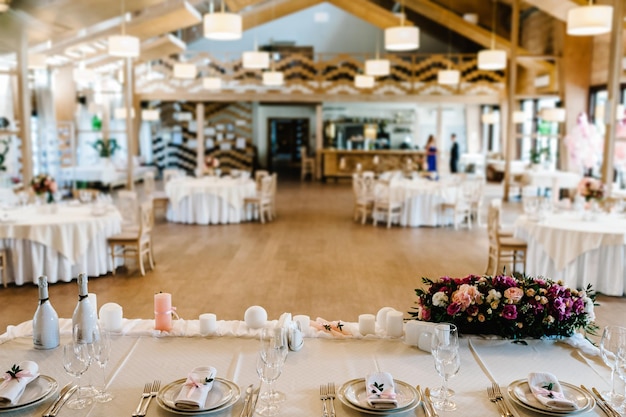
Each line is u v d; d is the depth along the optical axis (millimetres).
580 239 5668
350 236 8805
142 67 16703
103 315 2613
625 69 10789
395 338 2594
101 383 2129
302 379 2184
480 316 2514
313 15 19500
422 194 9742
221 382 2096
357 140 18547
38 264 5887
